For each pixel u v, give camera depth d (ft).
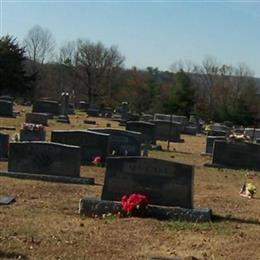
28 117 151.33
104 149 81.87
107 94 370.53
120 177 46.62
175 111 313.73
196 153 117.39
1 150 78.79
